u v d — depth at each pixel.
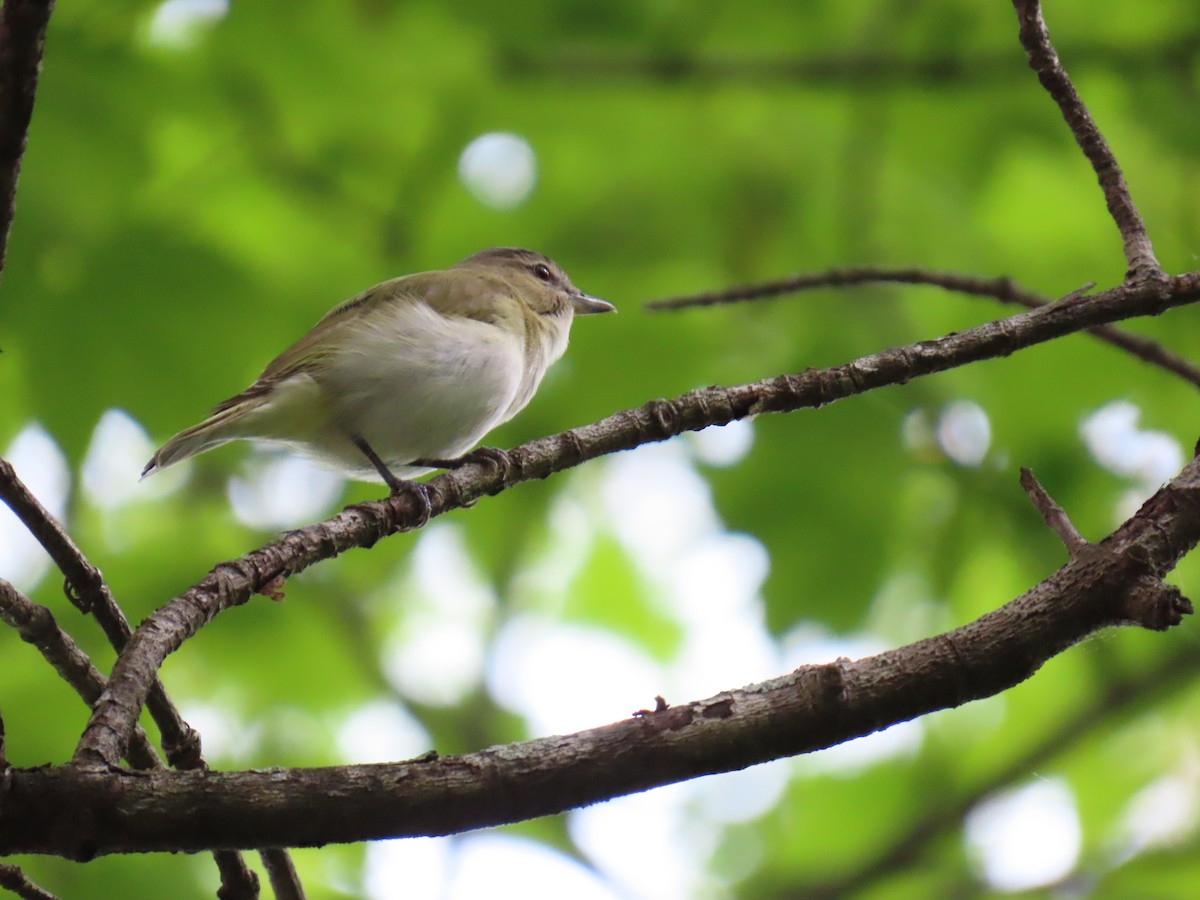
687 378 11.01
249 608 12.12
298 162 11.95
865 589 10.58
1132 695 12.19
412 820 4.01
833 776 13.73
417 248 11.69
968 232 11.62
